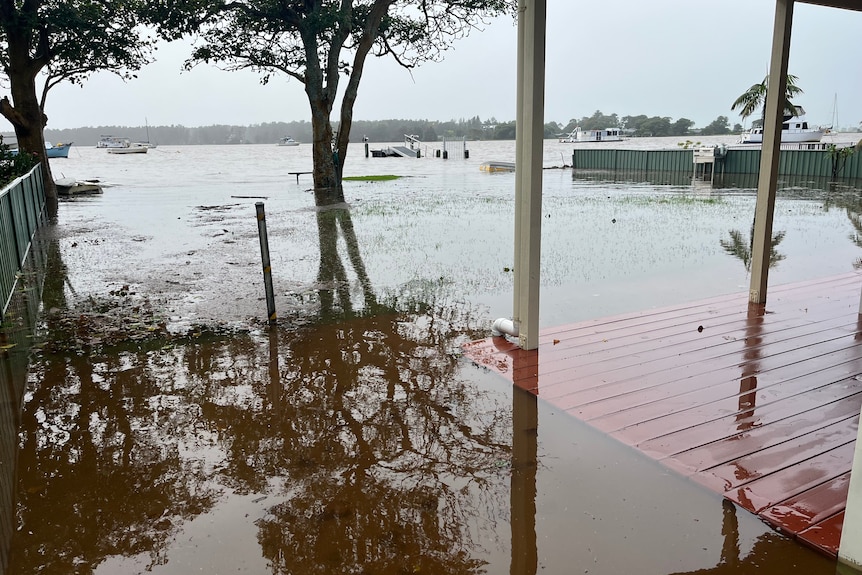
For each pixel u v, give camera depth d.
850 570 2.27
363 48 19.06
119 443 3.46
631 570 2.32
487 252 9.06
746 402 3.65
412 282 7.26
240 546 2.54
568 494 2.83
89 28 14.69
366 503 2.81
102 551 2.53
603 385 3.98
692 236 10.21
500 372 4.29
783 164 23.91
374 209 14.97
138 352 4.96
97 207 16.36
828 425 3.33
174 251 9.59
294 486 2.98
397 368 4.48
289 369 4.52
